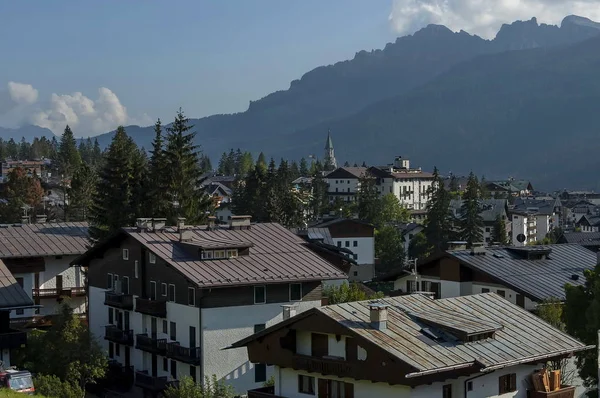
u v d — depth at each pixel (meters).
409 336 43.62
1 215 162.25
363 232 169.38
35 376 61.44
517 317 50.28
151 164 115.75
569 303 59.69
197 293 64.75
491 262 80.69
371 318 43.94
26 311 85.81
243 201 188.25
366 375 42.59
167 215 108.38
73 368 64.00
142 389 71.75
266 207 173.88
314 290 69.81
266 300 67.25
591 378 56.34
